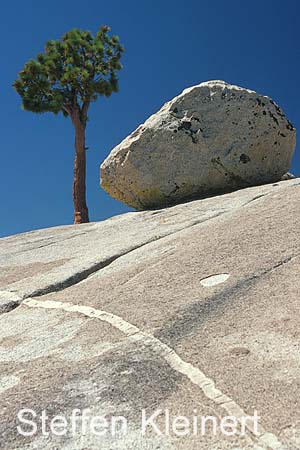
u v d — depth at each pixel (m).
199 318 5.42
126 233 10.78
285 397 3.92
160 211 12.60
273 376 4.20
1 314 7.25
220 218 9.41
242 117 13.66
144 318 5.66
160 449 3.64
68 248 10.79
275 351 4.54
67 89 19.66
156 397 4.22
